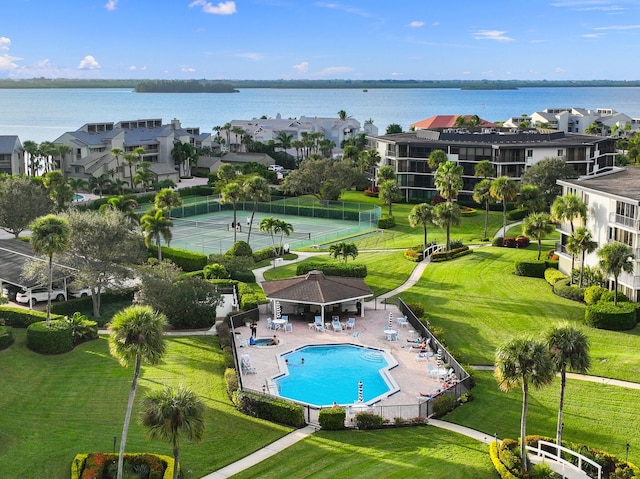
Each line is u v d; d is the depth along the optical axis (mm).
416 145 133375
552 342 37312
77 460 36625
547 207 108875
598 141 130750
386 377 51125
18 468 36594
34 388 48062
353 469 36938
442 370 51125
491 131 162375
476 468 37031
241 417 44062
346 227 116312
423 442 40438
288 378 51812
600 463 36938
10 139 153000
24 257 77312
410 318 63812
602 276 67188
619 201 64125
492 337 58844
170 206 98688
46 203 96500
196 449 39562
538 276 76125
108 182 143250
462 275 78125
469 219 114188
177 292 61531
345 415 43031
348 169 134125
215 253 92000
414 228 109562
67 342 55594
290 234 102688
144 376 50500
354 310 67812
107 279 66125
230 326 62031
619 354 53625
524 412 36312
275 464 37844
